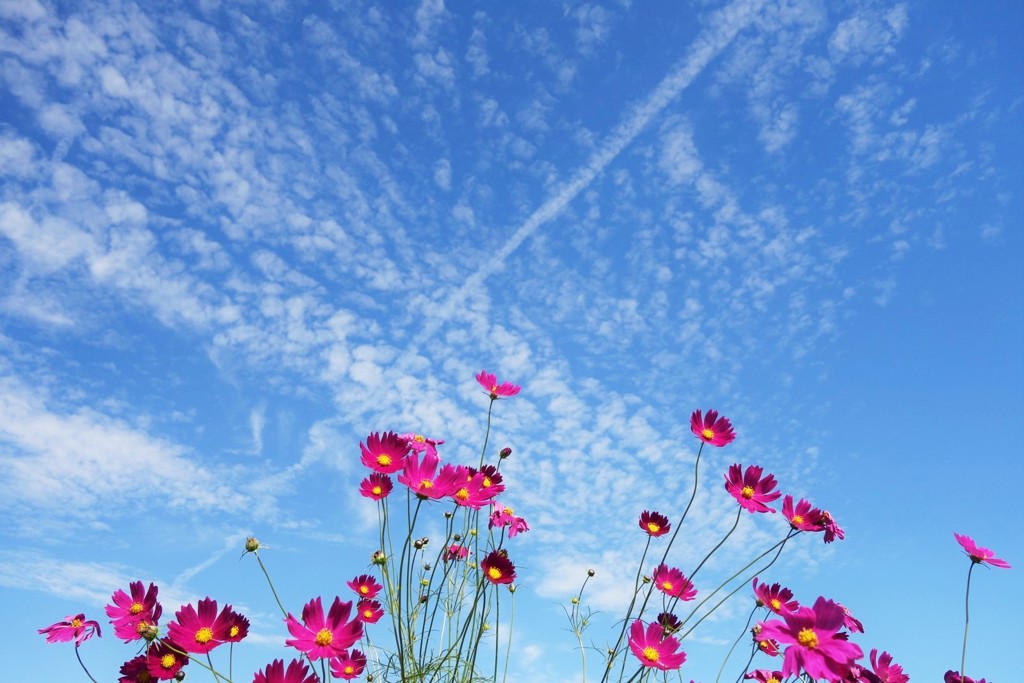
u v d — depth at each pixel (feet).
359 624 3.09
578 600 4.43
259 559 3.22
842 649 2.61
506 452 4.11
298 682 2.92
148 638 3.03
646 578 3.97
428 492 3.52
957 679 3.43
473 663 3.92
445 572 4.23
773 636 2.66
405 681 3.66
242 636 3.07
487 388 4.18
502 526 4.39
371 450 3.68
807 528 3.39
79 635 3.32
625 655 3.67
